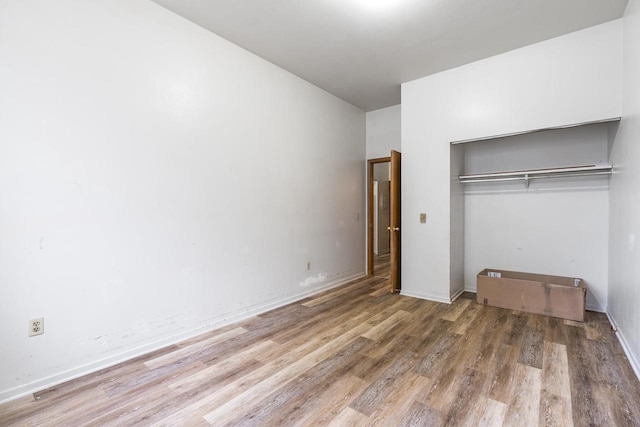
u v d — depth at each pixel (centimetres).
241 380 213
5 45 189
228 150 316
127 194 243
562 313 320
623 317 260
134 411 181
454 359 239
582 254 353
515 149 395
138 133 249
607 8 262
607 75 283
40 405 187
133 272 247
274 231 368
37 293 202
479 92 354
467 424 169
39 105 201
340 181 478
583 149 353
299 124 402
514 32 298
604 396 191
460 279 421
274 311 355
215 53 304
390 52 336
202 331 294
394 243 423
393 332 292
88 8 222
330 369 227
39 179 202
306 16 274
